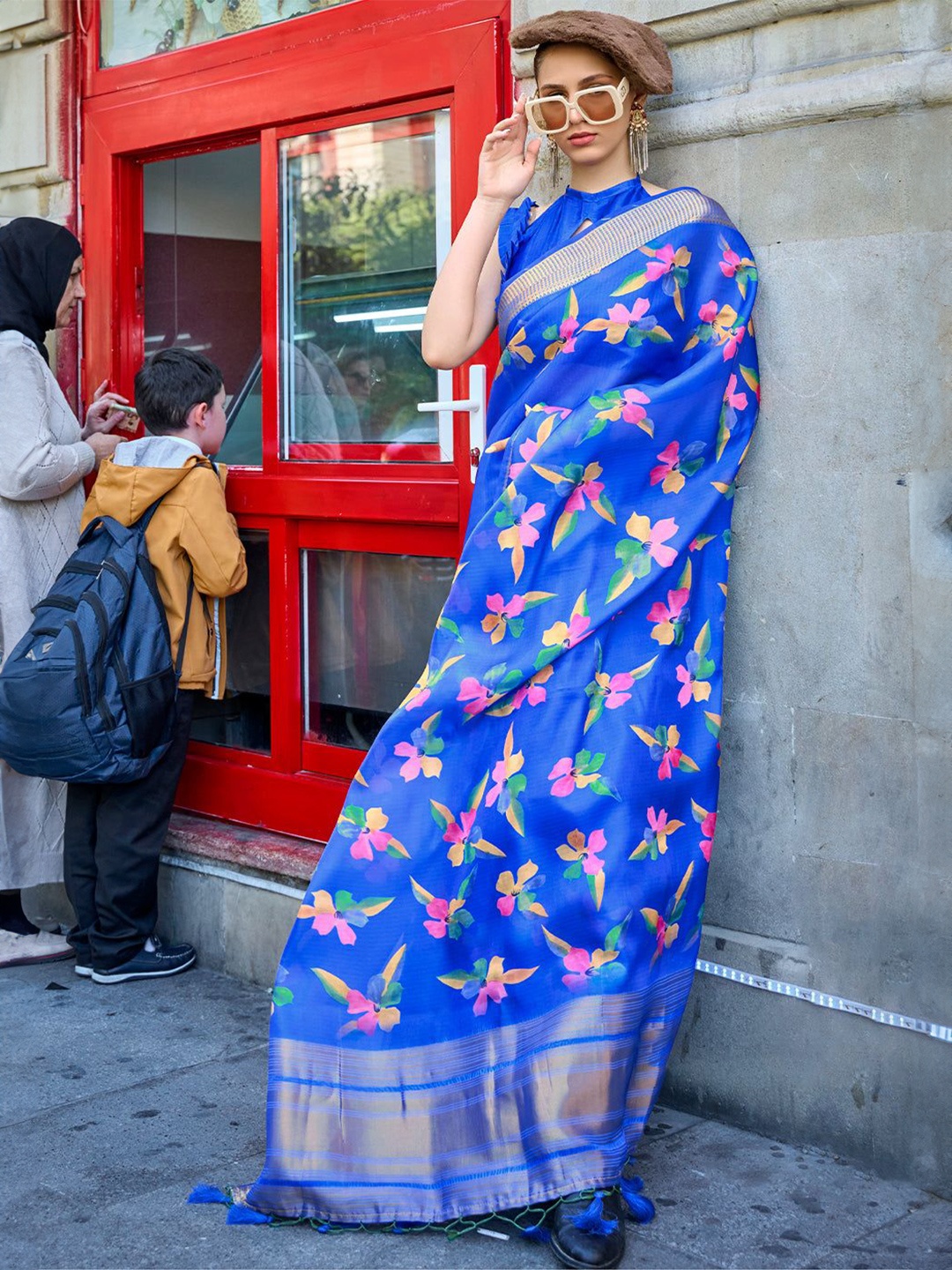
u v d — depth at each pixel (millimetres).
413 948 2600
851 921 2697
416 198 3438
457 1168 2549
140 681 3551
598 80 2639
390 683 3627
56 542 3969
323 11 3568
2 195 4492
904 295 2543
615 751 2566
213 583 3676
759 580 2777
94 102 4184
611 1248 2375
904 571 2582
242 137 3844
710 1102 2926
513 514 2623
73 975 3916
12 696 3508
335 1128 2553
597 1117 2482
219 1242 2500
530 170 2670
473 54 3225
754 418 2721
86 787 3818
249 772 3893
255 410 3947
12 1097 3104
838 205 2607
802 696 2736
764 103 2652
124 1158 2814
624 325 2594
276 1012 2586
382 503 3502
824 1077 2744
